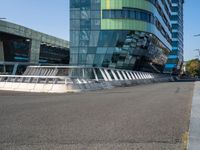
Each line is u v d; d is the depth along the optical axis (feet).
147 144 19.80
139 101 49.70
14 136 22.21
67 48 240.12
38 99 54.85
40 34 194.49
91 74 103.40
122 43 172.55
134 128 25.30
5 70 174.60
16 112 35.65
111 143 20.10
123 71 130.82
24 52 189.88
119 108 39.63
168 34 289.33
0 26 153.17
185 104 44.47
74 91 77.61
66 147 19.07
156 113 34.63
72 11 173.78
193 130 24.03
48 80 84.69
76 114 33.81
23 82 87.86
